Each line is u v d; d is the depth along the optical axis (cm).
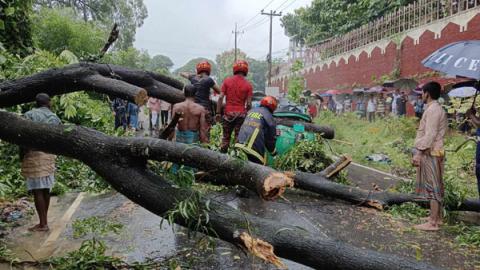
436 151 580
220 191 751
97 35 2250
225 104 806
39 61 1012
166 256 471
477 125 630
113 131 1053
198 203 395
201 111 682
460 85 676
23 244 509
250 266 446
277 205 689
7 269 438
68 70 519
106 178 434
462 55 521
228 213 388
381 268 351
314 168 840
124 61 3184
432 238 550
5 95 532
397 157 1177
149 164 479
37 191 549
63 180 806
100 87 503
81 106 1045
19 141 465
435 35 1761
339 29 3166
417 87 1745
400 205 677
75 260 448
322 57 3083
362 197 693
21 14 1176
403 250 507
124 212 639
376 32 2323
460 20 1611
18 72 875
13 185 736
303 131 870
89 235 538
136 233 545
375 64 2267
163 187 415
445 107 1405
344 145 1448
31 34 1242
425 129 581
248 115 690
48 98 564
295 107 1251
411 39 1936
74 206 670
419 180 595
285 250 371
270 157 703
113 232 549
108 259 448
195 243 509
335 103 2681
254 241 362
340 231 571
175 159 399
